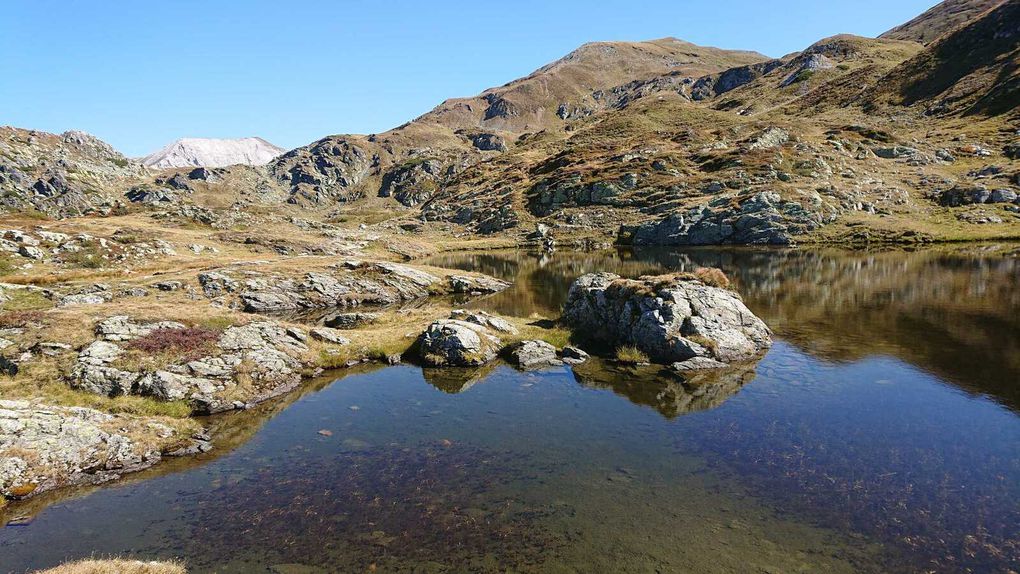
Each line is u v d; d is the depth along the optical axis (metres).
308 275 65.44
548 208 171.50
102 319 28.55
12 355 24.23
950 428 20.12
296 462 18.31
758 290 55.22
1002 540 12.95
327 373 30.42
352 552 12.82
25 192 169.38
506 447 19.08
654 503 14.88
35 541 13.94
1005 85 165.25
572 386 26.83
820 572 11.83
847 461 17.45
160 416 22.05
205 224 123.62
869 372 27.66
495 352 33.16
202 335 28.67
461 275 74.75
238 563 12.53
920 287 52.41
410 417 22.66
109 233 83.12
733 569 11.93
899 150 148.88
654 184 158.25
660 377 27.95
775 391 25.05
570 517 14.18
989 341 32.56
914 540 12.99
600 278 41.22
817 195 117.38
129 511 15.37
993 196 107.75
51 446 18.16
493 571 11.93
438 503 15.09
